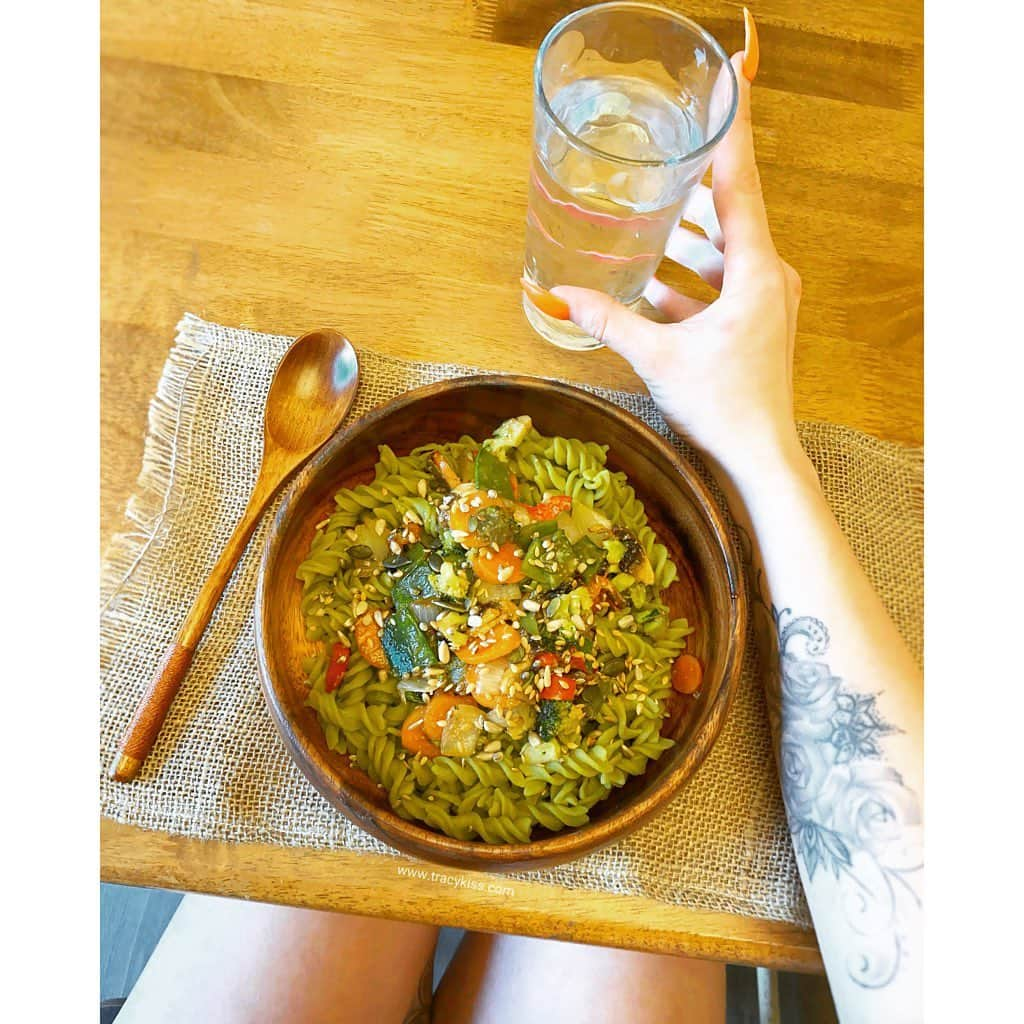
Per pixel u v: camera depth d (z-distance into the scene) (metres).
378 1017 1.25
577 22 0.93
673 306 1.18
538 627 0.97
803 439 1.16
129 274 1.14
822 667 0.97
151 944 1.64
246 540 1.05
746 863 0.99
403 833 0.80
